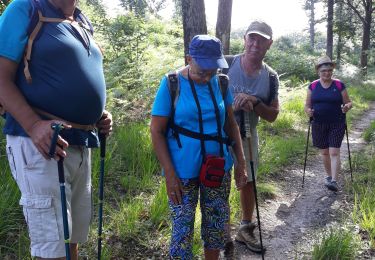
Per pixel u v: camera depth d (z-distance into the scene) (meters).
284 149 7.18
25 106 2.00
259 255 3.79
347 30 30.25
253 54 3.41
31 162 2.10
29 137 2.10
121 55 8.27
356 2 30.62
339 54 31.64
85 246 3.42
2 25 2.00
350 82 20.98
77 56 2.15
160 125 2.67
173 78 2.66
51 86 2.09
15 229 3.43
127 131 5.70
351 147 8.31
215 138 2.70
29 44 2.02
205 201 2.83
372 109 14.27
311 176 6.33
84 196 2.46
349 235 3.78
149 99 7.24
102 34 9.19
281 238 4.17
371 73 26.81
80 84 2.15
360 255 3.71
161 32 16.00
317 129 5.79
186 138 2.67
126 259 3.42
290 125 9.34
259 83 3.50
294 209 4.97
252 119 3.63
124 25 9.97
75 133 2.22
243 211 3.93
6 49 1.98
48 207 2.12
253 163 3.59
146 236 3.70
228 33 8.49
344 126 5.62
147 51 9.19
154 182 4.74
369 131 9.10
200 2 6.73
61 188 2.08
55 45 2.06
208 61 2.51
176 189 2.66
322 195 5.50
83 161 2.36
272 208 4.96
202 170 2.67
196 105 2.64
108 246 3.48
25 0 2.05
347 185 5.73
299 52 26.77
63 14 2.17
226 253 3.56
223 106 2.75
